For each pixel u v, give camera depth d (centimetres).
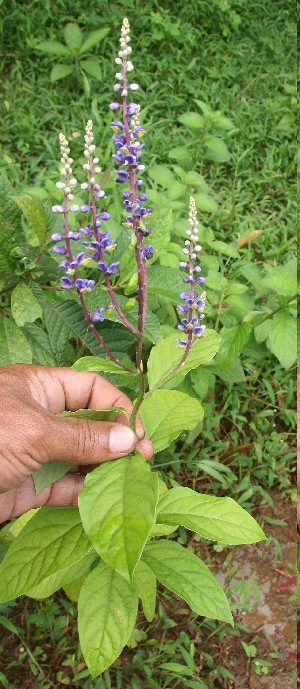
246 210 61
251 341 47
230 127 57
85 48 67
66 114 66
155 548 30
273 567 42
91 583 29
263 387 49
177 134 66
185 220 47
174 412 31
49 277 35
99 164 58
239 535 26
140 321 23
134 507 22
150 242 30
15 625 39
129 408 32
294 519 44
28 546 27
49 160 61
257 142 66
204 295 24
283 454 46
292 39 76
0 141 63
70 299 36
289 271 43
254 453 46
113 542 21
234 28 76
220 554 43
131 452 26
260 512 44
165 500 28
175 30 73
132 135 22
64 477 31
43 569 27
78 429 26
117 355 36
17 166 59
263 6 78
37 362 36
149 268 35
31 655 37
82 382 32
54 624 39
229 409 48
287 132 66
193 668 37
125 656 38
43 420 26
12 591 26
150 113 68
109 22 74
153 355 28
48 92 67
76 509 29
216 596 28
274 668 39
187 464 45
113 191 54
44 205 36
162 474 44
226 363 40
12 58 71
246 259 54
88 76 70
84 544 27
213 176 62
